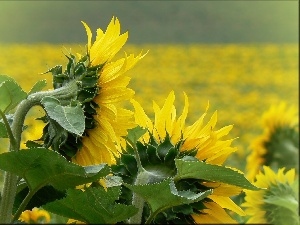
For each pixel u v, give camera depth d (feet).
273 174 8.95
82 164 6.21
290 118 13.12
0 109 5.79
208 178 5.88
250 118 38.93
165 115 6.37
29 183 5.76
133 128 6.18
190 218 6.21
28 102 5.87
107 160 6.21
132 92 6.17
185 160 6.04
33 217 9.49
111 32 6.28
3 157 5.63
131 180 6.24
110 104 6.16
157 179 6.17
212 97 50.26
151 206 5.86
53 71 6.30
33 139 6.28
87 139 6.16
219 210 6.24
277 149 12.90
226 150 6.29
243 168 22.61
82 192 5.79
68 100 6.14
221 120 39.17
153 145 6.32
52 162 5.65
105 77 6.19
